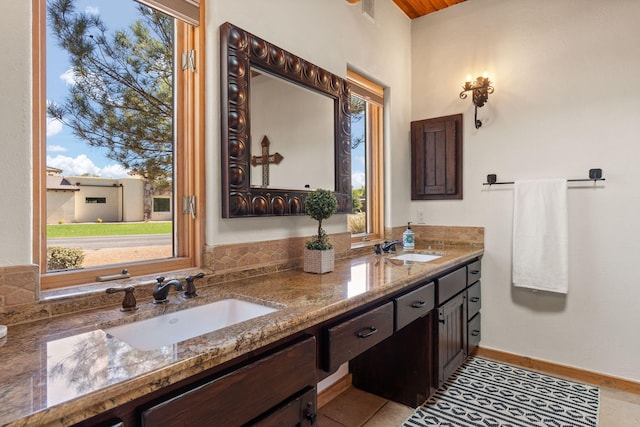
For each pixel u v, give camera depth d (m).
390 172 2.94
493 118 2.81
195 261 1.58
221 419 0.84
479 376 2.49
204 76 1.58
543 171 2.61
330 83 2.17
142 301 1.26
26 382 0.66
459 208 2.97
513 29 2.74
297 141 1.94
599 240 2.40
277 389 0.98
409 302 1.73
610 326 2.37
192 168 1.58
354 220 2.79
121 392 0.66
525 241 2.60
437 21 3.09
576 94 2.49
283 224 1.91
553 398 2.19
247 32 1.66
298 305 1.21
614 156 2.35
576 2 2.49
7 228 1.00
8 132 1.01
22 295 1.02
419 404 2.11
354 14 2.50
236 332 0.93
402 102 3.10
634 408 2.07
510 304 2.74
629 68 2.31
